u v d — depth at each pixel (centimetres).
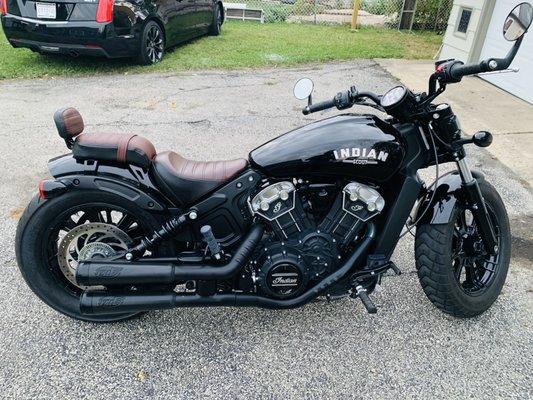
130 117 577
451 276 269
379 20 1319
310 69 791
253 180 248
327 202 256
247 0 1451
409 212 260
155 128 548
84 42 689
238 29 1127
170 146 505
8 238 352
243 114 596
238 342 269
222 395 238
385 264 263
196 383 245
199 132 541
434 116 251
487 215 273
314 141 240
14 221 373
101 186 244
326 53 884
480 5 743
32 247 254
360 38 1059
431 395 240
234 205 250
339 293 266
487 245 283
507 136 554
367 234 258
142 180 249
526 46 663
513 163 494
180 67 774
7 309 287
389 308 296
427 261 269
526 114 620
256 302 255
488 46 756
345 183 248
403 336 276
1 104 606
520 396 240
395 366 256
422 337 275
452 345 270
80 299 250
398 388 244
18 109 593
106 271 245
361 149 238
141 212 251
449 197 267
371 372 253
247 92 674
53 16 681
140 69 757
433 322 286
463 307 277
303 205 253
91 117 571
